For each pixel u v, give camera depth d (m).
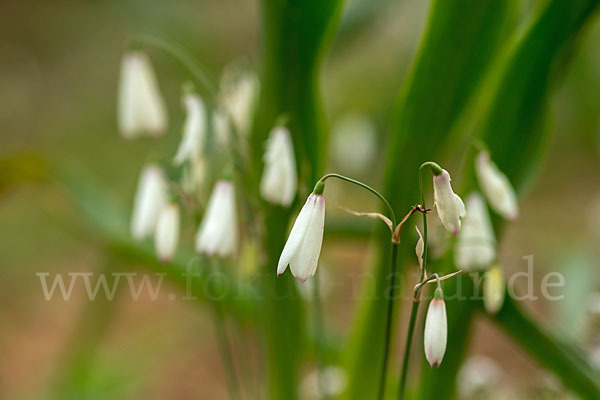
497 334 0.60
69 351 0.41
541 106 0.31
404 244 0.32
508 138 0.31
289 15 0.31
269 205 0.32
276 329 0.33
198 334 0.61
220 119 0.32
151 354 0.51
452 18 0.30
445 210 0.28
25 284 0.71
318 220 0.28
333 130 0.54
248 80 0.33
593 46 0.73
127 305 0.66
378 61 0.74
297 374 0.33
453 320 0.32
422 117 0.31
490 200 0.31
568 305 0.38
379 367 0.32
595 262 0.40
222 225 0.31
